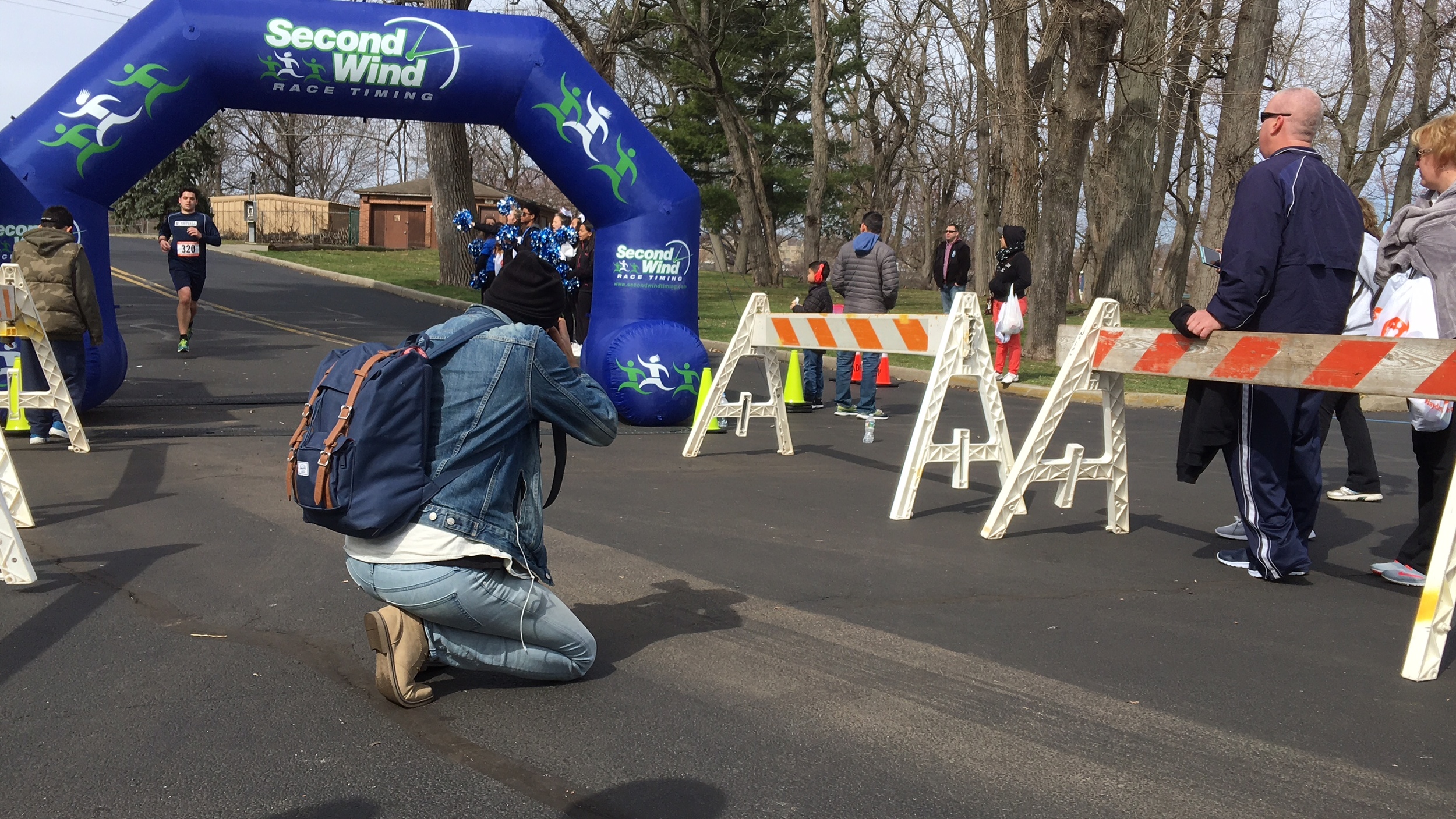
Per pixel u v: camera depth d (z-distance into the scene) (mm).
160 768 3031
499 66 9781
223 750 3156
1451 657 4250
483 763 3123
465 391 3305
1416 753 3334
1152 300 38719
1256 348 4926
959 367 6801
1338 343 4605
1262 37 22234
